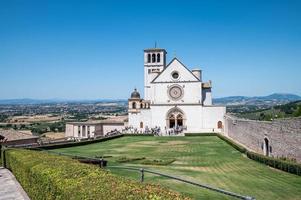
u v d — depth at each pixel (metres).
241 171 33.50
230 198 21.48
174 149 56.78
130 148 59.53
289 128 33.50
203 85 99.69
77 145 64.56
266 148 42.34
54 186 12.78
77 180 12.43
